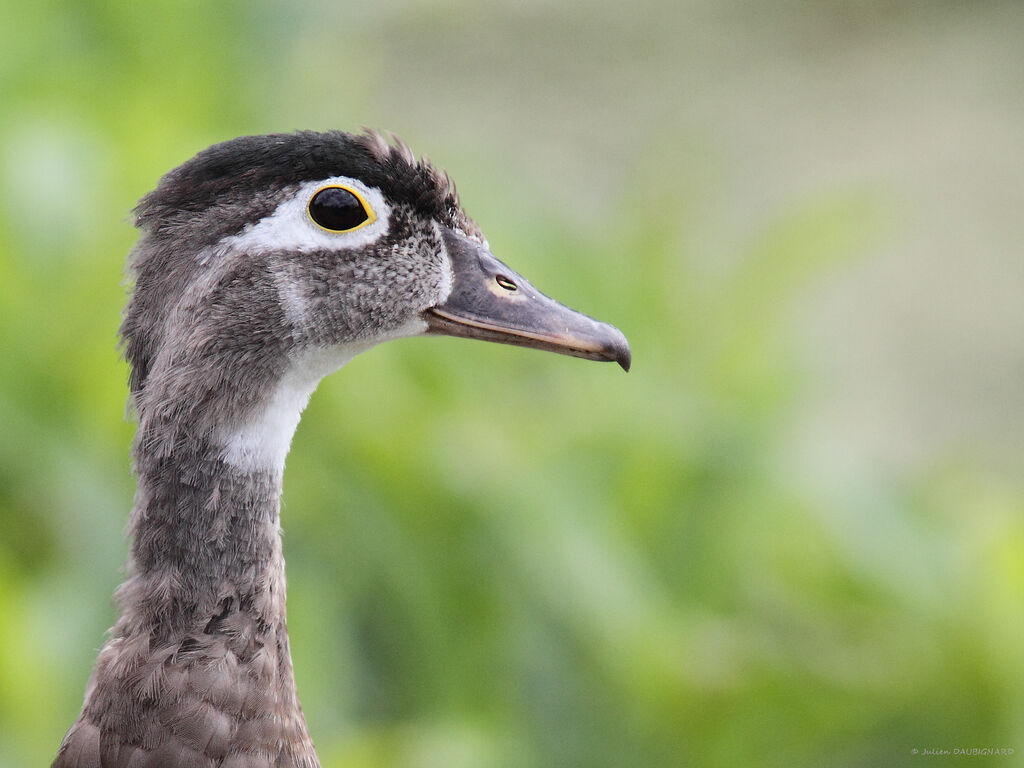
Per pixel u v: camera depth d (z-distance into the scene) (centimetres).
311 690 204
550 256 211
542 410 210
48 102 209
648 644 206
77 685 202
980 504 211
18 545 204
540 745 206
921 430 239
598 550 206
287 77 216
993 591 207
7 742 202
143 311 194
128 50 214
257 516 194
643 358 209
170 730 193
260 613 194
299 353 195
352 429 206
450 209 197
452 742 203
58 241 206
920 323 261
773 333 211
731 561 208
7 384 205
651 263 211
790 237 211
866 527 208
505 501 206
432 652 206
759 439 208
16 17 212
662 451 208
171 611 194
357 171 195
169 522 194
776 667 206
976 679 206
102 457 205
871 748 207
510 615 206
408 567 206
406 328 196
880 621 208
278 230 195
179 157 207
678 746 206
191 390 194
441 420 207
